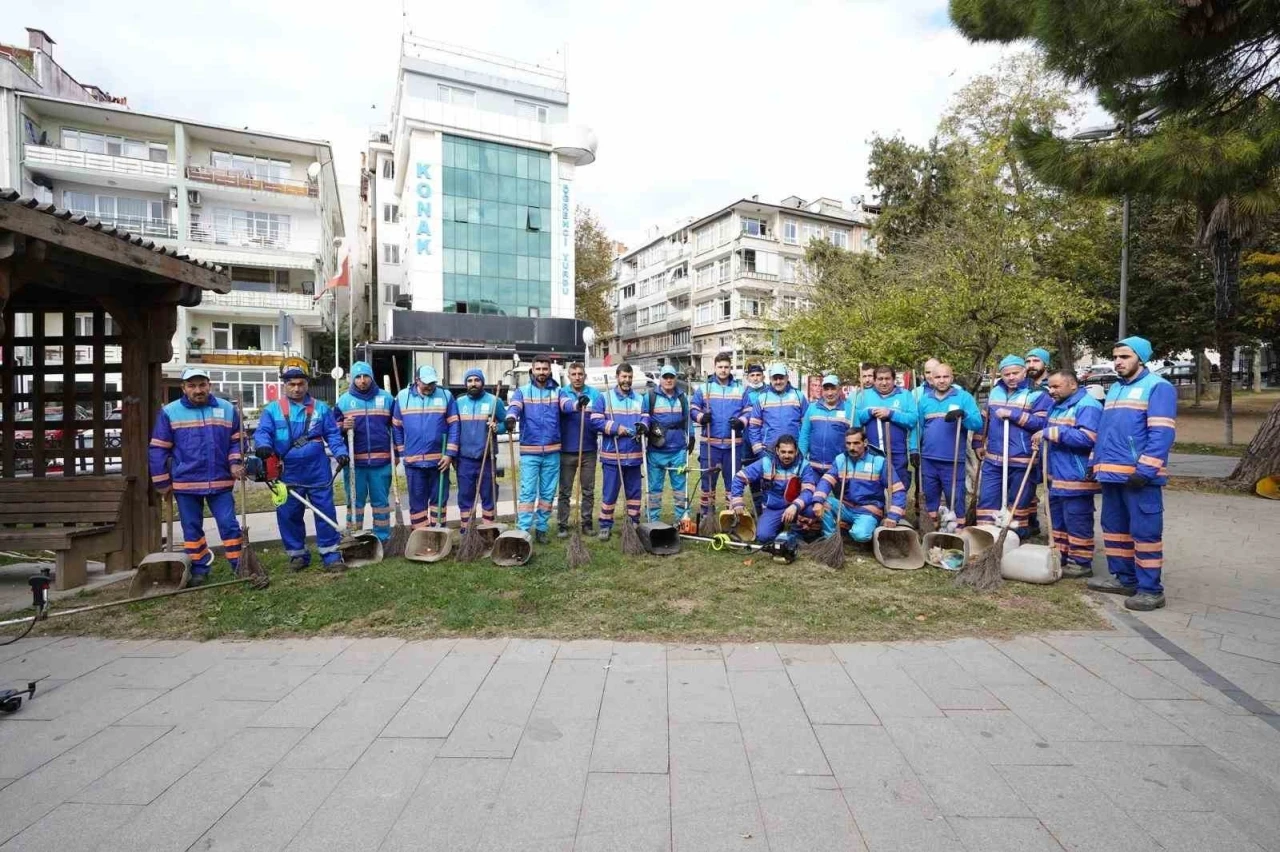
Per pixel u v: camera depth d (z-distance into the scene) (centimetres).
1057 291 1404
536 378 722
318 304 3180
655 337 5375
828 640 438
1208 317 2244
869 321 1586
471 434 720
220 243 2983
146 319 674
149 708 355
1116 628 459
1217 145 725
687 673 388
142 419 669
